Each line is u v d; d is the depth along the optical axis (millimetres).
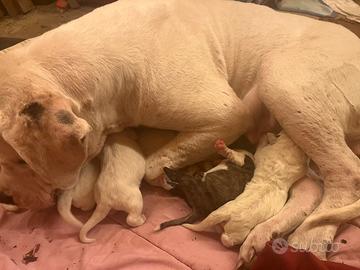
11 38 1201
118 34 609
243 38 693
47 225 659
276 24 696
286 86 625
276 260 535
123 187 633
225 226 595
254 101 696
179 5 682
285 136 654
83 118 597
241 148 746
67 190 636
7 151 567
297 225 616
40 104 526
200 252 604
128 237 632
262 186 620
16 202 628
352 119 651
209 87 655
